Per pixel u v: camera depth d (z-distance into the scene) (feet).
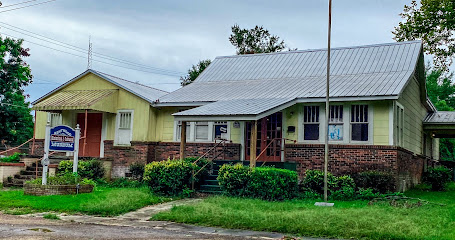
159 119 71.72
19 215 40.83
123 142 71.26
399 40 87.40
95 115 74.13
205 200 47.52
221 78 79.36
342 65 71.97
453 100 150.00
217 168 61.16
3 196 49.49
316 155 59.77
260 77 76.13
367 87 59.06
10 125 100.89
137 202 47.11
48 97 75.97
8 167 63.00
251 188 49.49
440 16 81.41
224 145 65.67
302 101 59.72
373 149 56.70
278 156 62.75
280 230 34.88
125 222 38.55
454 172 87.10
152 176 53.26
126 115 71.67
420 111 79.71
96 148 73.15
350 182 53.47
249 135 65.46
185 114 56.80
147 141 69.10
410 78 62.85
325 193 48.85
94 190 54.54
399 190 57.26
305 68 74.74
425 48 84.89
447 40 83.82
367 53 73.15
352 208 42.39
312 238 32.78
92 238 30.68
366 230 33.14
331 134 60.29
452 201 50.67
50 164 64.49
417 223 35.14
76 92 74.54
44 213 42.09
